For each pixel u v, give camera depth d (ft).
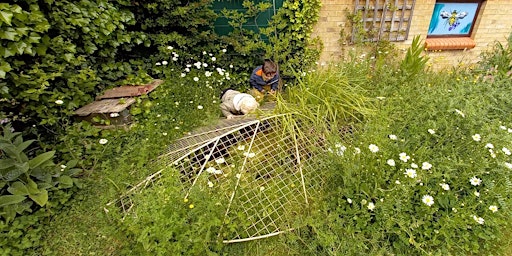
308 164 7.66
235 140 8.38
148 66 12.44
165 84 11.27
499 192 6.36
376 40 15.69
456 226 6.16
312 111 9.16
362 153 6.82
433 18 16.26
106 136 8.70
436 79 12.25
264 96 11.64
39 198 6.18
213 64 13.99
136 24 12.50
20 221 6.03
